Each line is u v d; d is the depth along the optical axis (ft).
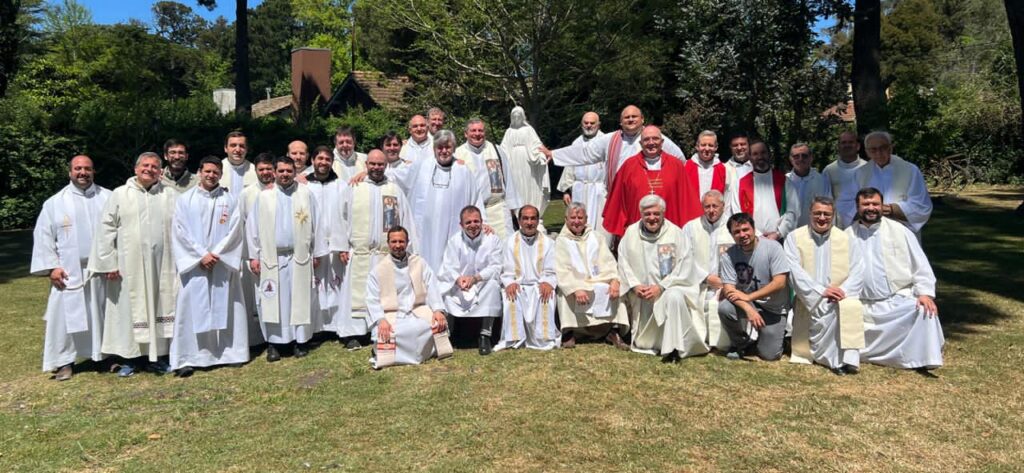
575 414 15.31
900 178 20.27
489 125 60.80
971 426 14.42
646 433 14.29
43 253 18.61
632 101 62.44
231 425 15.19
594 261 20.79
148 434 14.78
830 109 65.57
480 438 14.14
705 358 19.42
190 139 57.77
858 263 18.53
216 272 19.29
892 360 18.28
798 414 15.17
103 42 94.84
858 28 56.70
